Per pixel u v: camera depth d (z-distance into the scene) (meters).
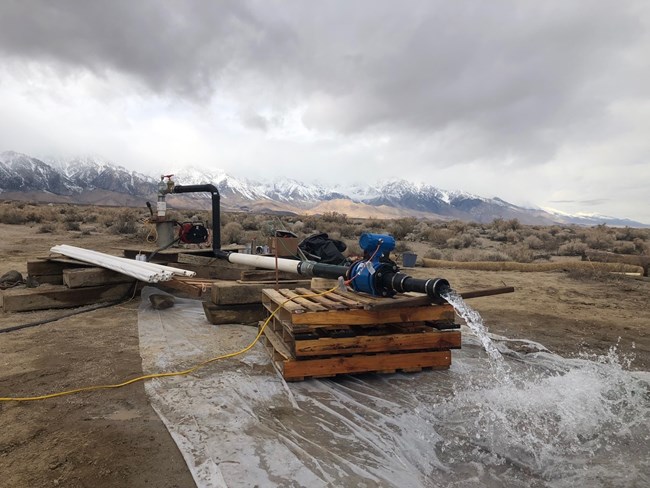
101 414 3.79
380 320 4.78
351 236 33.41
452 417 3.93
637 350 6.24
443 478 3.09
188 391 4.26
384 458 3.21
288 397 4.24
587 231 42.72
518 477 3.10
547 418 3.91
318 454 3.21
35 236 23.61
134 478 2.90
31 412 3.81
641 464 3.24
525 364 5.41
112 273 8.34
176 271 7.46
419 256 20.42
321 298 5.20
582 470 3.17
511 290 4.79
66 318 7.16
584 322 7.84
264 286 7.00
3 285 9.08
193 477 2.89
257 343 5.91
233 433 3.45
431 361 5.00
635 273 14.17
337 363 4.66
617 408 4.11
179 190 10.25
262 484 2.84
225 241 23.89
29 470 2.97
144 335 6.16
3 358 5.20
